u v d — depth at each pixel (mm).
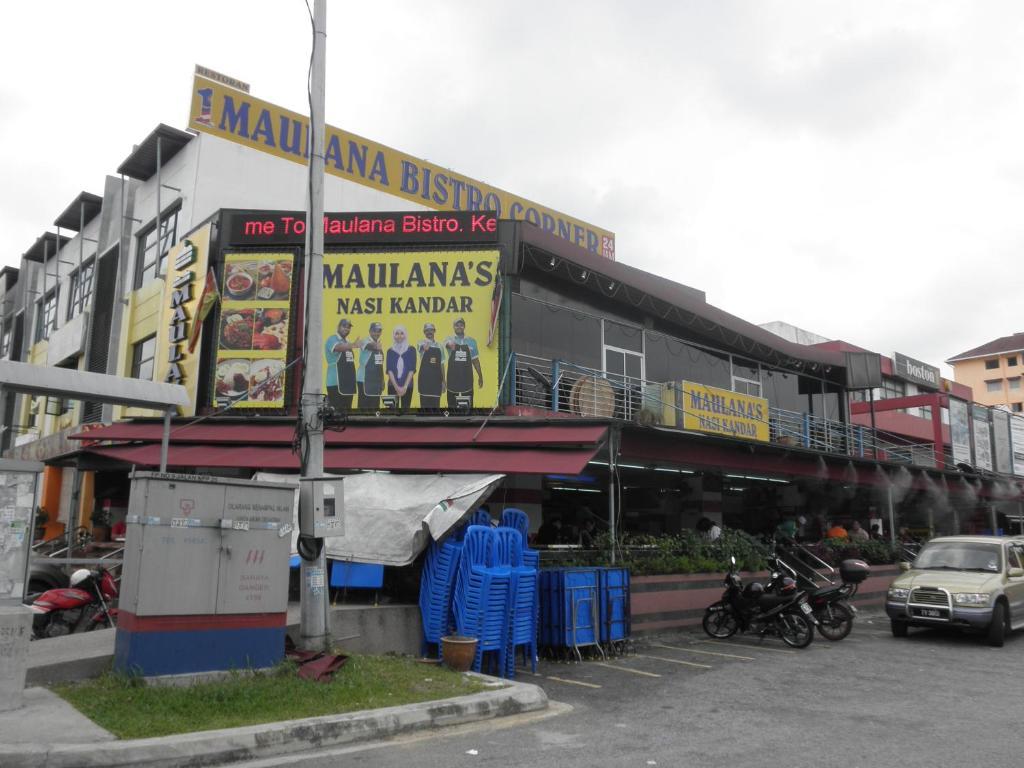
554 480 17812
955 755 6664
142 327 20172
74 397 10453
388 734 7043
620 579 12422
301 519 9180
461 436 13836
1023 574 14688
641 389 18219
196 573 7762
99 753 5660
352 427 14852
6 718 6316
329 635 9156
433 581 10633
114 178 24812
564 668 10953
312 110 9820
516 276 16891
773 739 7152
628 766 6234
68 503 24078
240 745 6180
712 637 14000
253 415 15719
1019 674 10703
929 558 15375
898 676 10484
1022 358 88312
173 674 7531
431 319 15797
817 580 17266
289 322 16109
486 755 6492
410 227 16297
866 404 29484
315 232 9664
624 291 18766
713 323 21203
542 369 16906
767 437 20188
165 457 11047
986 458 27859
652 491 20625
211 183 20516
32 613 6766
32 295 32812
